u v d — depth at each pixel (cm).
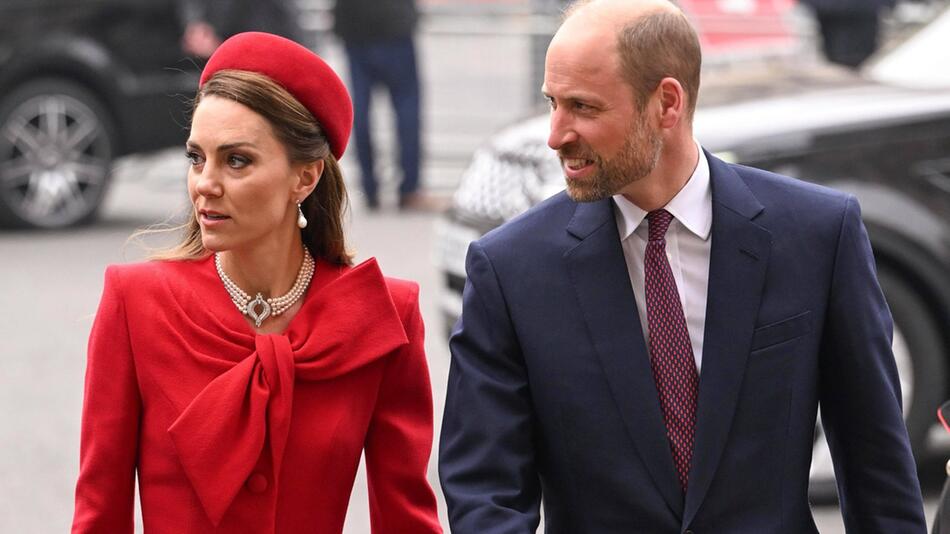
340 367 1098
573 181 1095
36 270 3647
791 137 2180
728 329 1110
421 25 4641
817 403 1141
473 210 2450
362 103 4462
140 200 4806
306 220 1134
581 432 1117
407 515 1139
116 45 4153
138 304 1098
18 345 2992
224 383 1073
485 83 4938
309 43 4606
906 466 1144
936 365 2189
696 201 1130
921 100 2248
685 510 1102
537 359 1127
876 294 1137
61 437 2470
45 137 4131
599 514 1120
